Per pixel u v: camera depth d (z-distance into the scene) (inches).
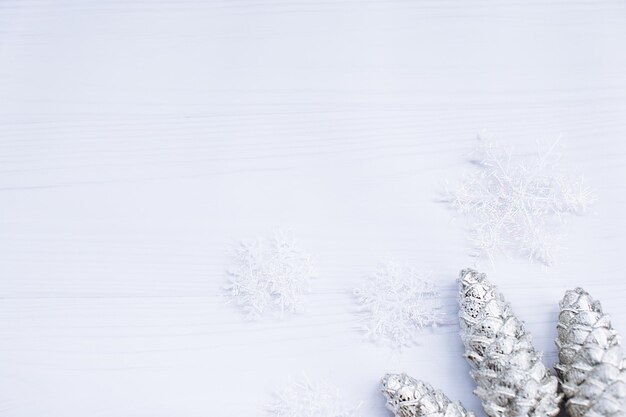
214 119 42.4
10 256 39.7
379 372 36.9
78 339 37.9
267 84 43.1
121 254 39.6
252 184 41.0
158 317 38.3
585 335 31.8
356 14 44.7
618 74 42.8
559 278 38.2
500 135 41.7
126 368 37.3
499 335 32.4
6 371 37.3
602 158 40.9
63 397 36.8
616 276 38.2
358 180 40.8
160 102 42.8
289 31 44.5
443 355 37.0
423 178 40.8
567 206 39.4
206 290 38.8
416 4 44.9
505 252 38.8
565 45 43.8
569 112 42.1
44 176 41.3
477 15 44.6
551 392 31.3
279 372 37.0
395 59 43.6
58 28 44.9
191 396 36.7
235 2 45.2
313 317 38.0
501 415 31.6
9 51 44.3
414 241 39.4
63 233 40.1
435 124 42.0
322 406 35.7
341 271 38.9
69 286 39.0
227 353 37.5
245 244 39.1
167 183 41.1
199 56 44.0
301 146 41.8
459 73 43.1
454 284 38.4
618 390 30.3
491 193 39.2
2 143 42.1
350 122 42.2
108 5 45.3
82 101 43.0
